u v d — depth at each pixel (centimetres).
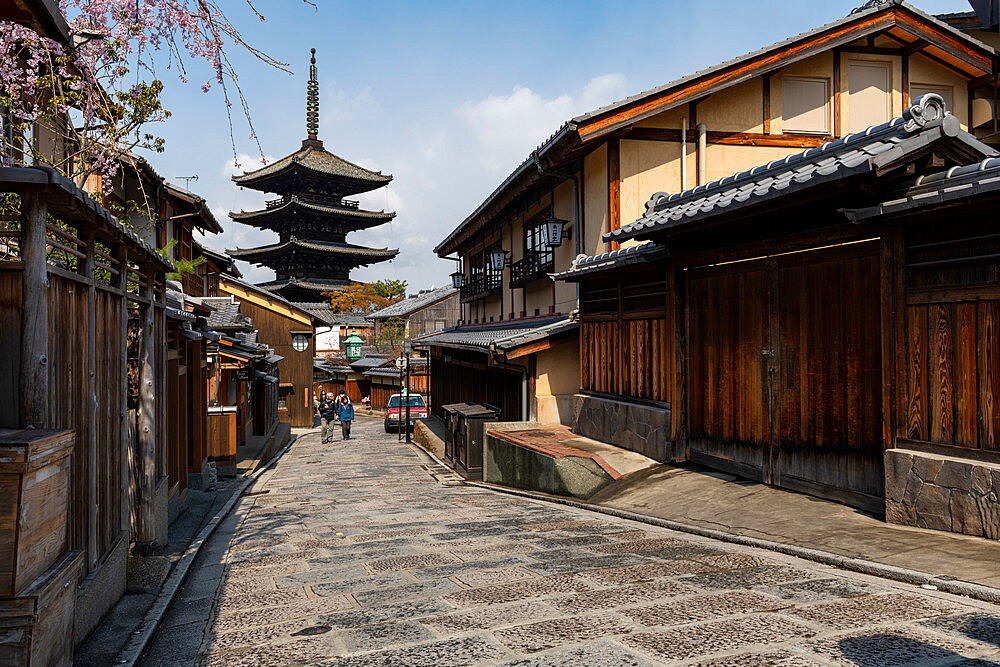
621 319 1171
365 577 553
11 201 404
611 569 540
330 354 5716
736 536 636
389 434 2958
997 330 531
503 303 2197
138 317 654
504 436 1279
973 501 535
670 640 373
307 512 991
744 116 1359
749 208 727
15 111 628
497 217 2117
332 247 5956
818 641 363
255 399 2403
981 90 1443
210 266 2841
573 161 1466
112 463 483
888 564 499
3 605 248
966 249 557
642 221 945
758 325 830
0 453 250
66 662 293
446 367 2612
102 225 423
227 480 1345
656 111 1256
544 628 402
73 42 586
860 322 677
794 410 766
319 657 372
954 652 342
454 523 827
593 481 991
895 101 1405
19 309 317
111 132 682
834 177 593
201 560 676
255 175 5734
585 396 1305
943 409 575
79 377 396
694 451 965
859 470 675
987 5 1102
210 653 390
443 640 388
